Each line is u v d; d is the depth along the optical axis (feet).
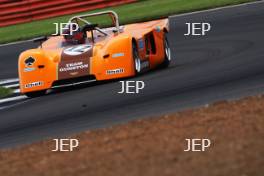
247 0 254.47
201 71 145.28
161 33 163.53
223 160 75.56
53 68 142.72
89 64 141.38
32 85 143.43
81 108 122.11
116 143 88.12
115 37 145.89
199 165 74.84
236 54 162.50
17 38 245.86
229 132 86.12
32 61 144.15
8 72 194.08
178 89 127.24
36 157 87.30
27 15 277.44
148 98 122.21
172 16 248.73
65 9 278.26
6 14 277.23
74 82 141.69
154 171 74.38
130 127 96.02
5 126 117.80
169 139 86.33
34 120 118.93
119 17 254.88
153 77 143.95
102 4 280.92
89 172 77.05
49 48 149.89
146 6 274.98
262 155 75.51
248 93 115.44
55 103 131.54
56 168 80.53
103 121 108.58
